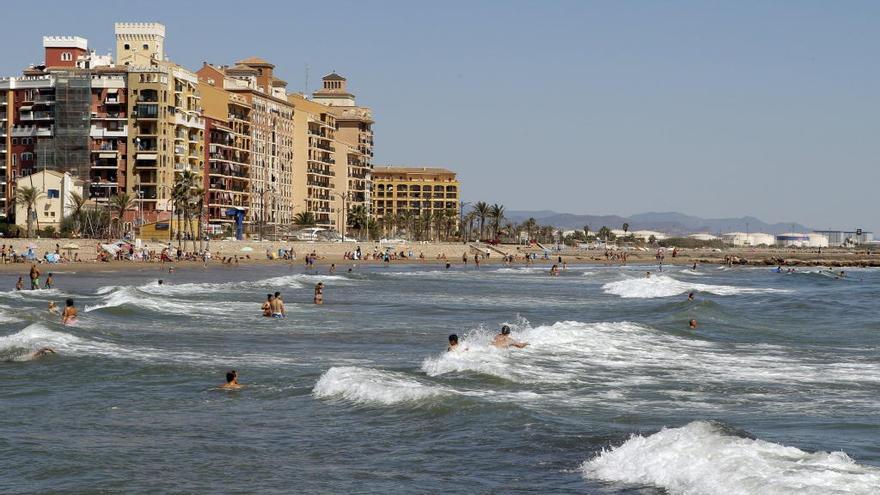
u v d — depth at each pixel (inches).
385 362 1903.3
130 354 1946.4
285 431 1246.3
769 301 3909.9
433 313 3324.3
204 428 1264.8
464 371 1699.1
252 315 3021.7
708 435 1063.6
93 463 1087.6
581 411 1370.6
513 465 1069.1
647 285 4879.4
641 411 1376.7
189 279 5447.8
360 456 1119.6
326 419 1314.0
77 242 7234.3
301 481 1019.9
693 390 1576.0
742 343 2314.2
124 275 5684.1
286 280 4963.1
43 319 2511.1
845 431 1245.7
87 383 1604.3
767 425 1284.4
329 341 2330.2
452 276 6569.9
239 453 1135.6
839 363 1947.6
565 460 1085.8
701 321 2810.0
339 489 991.0
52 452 1134.4
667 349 2145.7
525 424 1258.6
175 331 2477.9
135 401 1453.0
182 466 1079.0
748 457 984.9
